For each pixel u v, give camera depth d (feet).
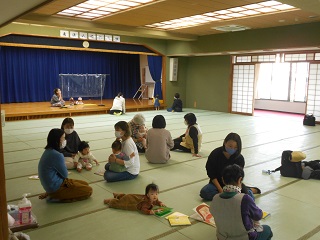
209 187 9.61
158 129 13.75
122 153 11.44
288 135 20.86
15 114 26.12
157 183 11.28
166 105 37.06
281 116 31.96
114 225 8.15
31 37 26.99
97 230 7.88
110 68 42.45
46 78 37.17
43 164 9.22
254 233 6.28
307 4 13.91
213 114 32.40
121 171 11.39
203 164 13.75
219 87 35.01
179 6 19.10
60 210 9.03
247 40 28.50
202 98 37.09
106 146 16.97
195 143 14.99
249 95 32.09
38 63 36.35
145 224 8.21
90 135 19.98
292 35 25.25
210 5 18.71
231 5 18.66
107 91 42.50
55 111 28.27
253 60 31.58
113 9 20.49
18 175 12.07
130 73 44.55
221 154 9.09
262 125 25.16
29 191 10.48
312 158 14.92
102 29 25.80
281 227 8.11
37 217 8.57
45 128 22.57
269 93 37.40
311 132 22.20
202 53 32.65
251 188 10.27
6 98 34.86
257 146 17.38
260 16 21.76
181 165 13.58
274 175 12.37
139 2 18.52
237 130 22.52
